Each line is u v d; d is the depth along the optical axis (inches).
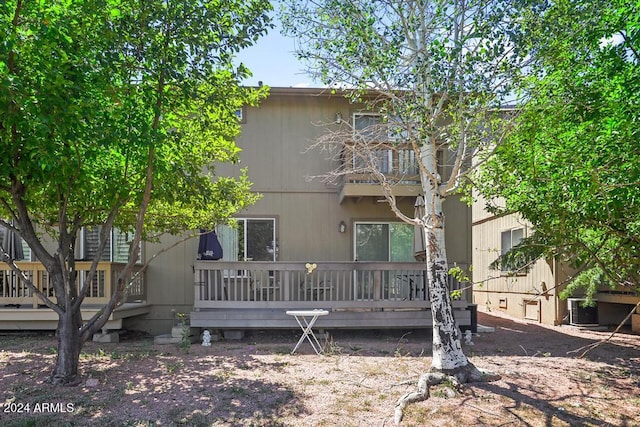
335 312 351.3
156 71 204.5
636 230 174.6
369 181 387.5
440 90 227.3
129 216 296.4
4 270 353.1
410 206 427.2
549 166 181.8
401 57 232.4
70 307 238.5
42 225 298.4
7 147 196.7
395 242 425.1
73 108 178.9
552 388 235.6
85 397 214.5
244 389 225.5
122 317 357.1
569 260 211.0
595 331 410.0
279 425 188.1
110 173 249.3
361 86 245.6
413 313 354.6
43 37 175.3
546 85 207.2
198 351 309.3
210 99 220.8
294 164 424.5
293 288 357.4
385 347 323.9
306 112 427.5
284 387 229.8
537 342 351.6
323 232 422.0
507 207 239.0
